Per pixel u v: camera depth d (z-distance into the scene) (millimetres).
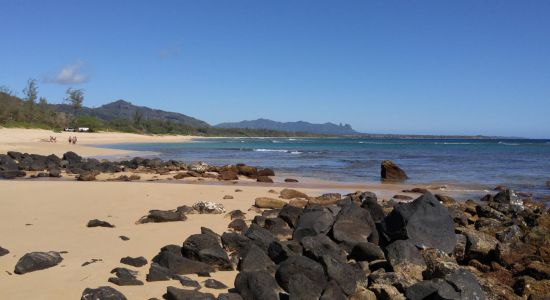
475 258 8914
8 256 8156
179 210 12516
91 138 93062
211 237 8320
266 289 6434
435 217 9008
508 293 6996
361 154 56219
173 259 7551
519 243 9625
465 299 6312
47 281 6953
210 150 65688
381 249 8477
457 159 46344
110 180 23391
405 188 21875
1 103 93750
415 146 92000
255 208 13617
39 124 102500
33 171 28312
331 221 9469
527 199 18219
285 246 7969
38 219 11336
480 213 13883
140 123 156000
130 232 10133
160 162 33094
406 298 6516
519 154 57000
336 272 6898
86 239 9461
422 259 7867
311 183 23688
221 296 6133
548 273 7734
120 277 7066
